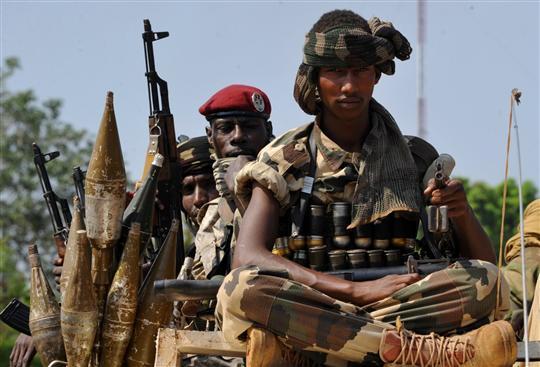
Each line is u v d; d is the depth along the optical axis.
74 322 5.19
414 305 4.52
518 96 4.34
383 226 4.95
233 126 6.71
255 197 4.88
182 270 5.89
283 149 4.96
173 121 6.72
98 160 5.30
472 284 4.54
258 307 4.44
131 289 5.28
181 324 5.94
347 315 4.43
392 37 4.98
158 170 5.51
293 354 4.52
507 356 4.33
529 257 6.19
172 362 4.73
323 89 4.97
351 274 4.75
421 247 5.13
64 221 6.66
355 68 4.92
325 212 4.94
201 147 6.91
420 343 4.39
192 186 6.92
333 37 4.87
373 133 5.02
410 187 4.99
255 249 4.73
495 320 4.64
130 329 5.29
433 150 5.20
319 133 5.05
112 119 5.32
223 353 4.78
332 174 4.96
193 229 7.03
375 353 4.41
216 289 4.70
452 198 4.73
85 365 5.23
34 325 5.48
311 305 4.44
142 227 5.42
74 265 5.20
